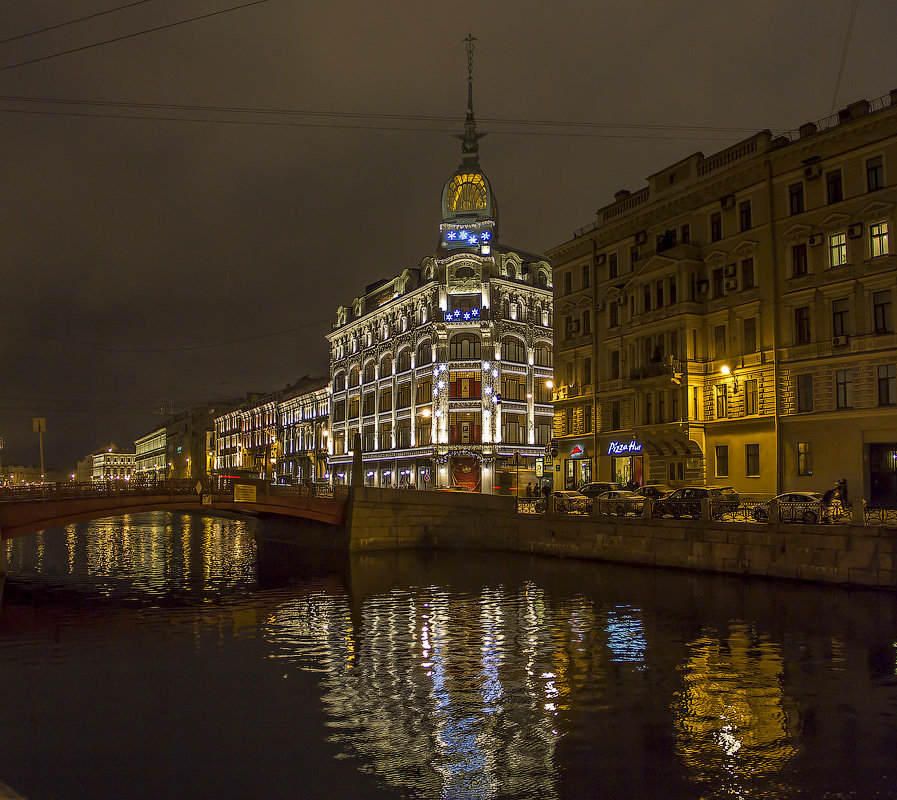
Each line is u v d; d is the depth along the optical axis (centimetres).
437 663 1802
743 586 2609
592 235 4997
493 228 7181
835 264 3538
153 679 1716
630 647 1888
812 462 3575
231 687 1639
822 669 1636
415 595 2792
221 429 14538
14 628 2334
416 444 7225
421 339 7225
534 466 6881
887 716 1358
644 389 4375
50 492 3597
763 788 1086
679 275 4169
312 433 9919
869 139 3384
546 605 2486
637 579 2905
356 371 8725
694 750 1227
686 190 4275
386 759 1221
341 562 3894
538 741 1282
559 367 5325
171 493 3878
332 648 1986
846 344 3453
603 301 4903
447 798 1075
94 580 3491
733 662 1716
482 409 6712
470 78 7519
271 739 1316
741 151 4000
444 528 4203
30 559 4453
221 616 2516
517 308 7112
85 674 1770
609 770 1159
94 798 1096
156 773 1182
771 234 3803
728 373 3984
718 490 3481
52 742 1319
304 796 1090
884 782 1099
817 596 2356
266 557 4494
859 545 2409
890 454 3284
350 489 4166
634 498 3672
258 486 4031
